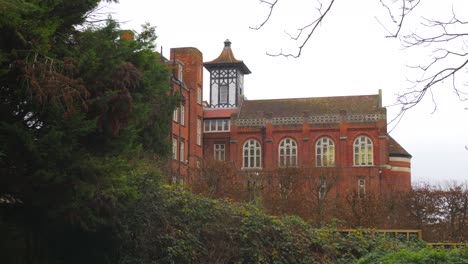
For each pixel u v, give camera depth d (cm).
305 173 4428
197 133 5891
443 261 1341
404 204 3934
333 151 5816
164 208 1438
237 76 6475
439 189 4081
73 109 946
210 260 1476
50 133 942
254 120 6075
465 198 3750
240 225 1589
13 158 962
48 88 880
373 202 3581
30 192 995
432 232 3747
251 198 3675
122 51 1157
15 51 912
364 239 1814
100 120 1055
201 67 6047
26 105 977
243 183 4031
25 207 1073
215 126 6244
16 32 899
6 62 923
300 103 6250
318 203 3847
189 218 1505
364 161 5719
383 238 1841
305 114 5934
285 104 6294
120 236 1294
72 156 977
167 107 2177
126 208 1230
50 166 968
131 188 1139
